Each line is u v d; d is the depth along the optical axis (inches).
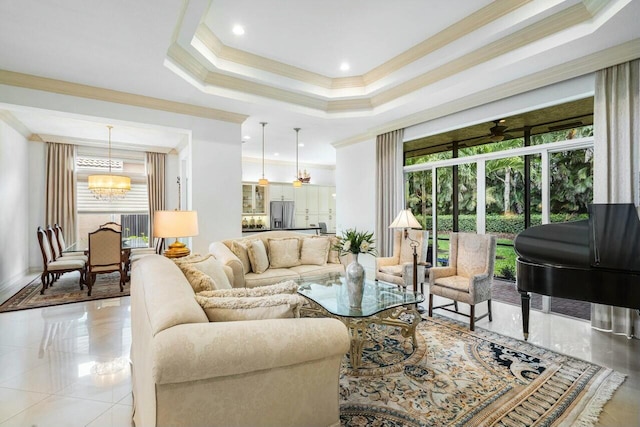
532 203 161.8
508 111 153.3
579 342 112.8
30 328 126.2
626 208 91.9
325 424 57.2
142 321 57.2
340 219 259.0
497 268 179.8
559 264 101.3
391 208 214.4
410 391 82.2
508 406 75.7
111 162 283.3
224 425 47.6
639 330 115.7
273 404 51.6
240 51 148.8
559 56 121.8
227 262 133.9
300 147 292.7
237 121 191.0
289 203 362.9
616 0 95.9
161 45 114.9
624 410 74.1
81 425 69.7
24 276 224.5
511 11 115.3
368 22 124.6
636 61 113.5
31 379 88.4
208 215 182.4
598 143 122.6
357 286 103.8
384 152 218.4
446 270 145.2
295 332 52.2
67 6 93.0
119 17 98.9
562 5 105.9
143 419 55.4
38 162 245.4
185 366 42.6
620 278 85.7
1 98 132.2
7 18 98.1
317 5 113.8
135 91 154.9
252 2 112.2
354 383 86.0
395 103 176.7
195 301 56.9
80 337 117.5
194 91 154.0
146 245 233.6
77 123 213.2
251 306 58.2
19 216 218.5
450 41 132.6
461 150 192.2
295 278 158.2
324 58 155.6
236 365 46.2
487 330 125.0
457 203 195.5
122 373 92.0
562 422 70.1
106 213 280.8
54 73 135.6
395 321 109.3
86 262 198.7
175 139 262.4
